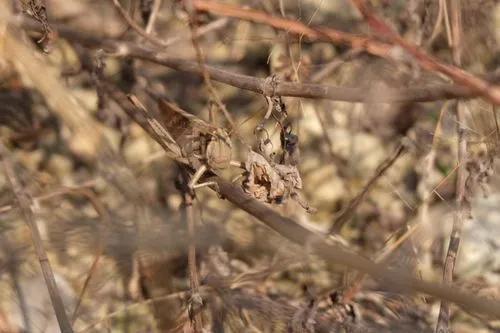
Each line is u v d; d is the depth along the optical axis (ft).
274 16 3.63
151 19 3.86
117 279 3.77
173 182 3.82
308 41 3.78
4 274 3.73
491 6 3.81
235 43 4.00
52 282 3.45
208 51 3.98
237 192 3.37
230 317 3.74
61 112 3.66
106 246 3.56
